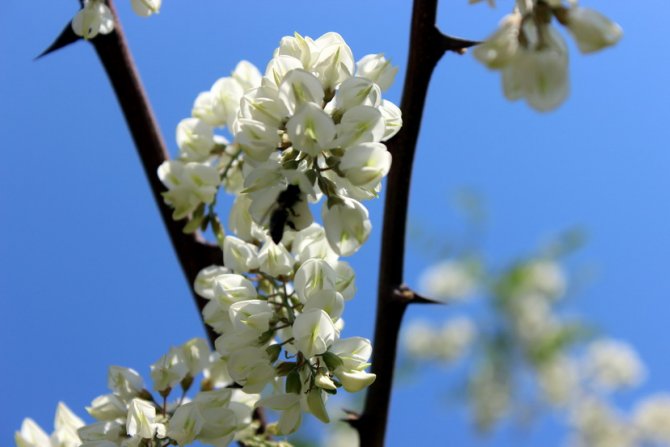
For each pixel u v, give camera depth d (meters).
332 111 0.82
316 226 0.87
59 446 0.92
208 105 0.94
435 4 0.85
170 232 0.93
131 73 0.93
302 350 0.82
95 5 0.92
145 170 0.94
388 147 0.86
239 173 0.93
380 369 0.89
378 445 0.90
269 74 0.83
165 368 0.90
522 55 0.78
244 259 0.86
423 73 0.85
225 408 0.86
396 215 0.87
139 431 0.85
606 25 0.78
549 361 2.15
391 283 0.88
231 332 0.85
